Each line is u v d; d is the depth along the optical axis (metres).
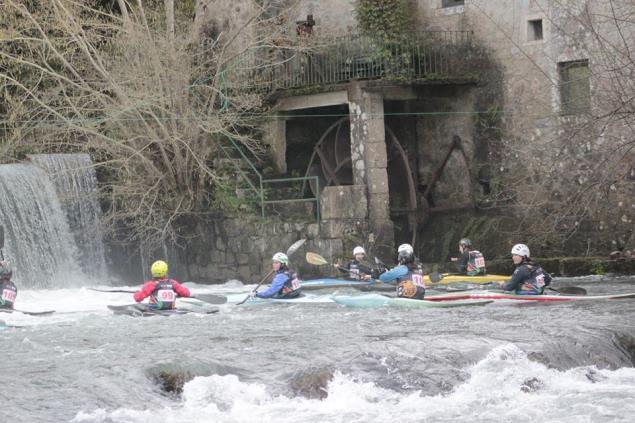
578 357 31.09
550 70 63.47
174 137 65.31
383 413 25.48
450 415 25.30
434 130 70.19
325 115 71.00
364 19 68.00
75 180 68.44
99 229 68.12
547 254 61.81
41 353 32.59
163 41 65.50
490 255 63.81
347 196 63.12
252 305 47.56
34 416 24.45
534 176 63.78
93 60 64.75
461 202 68.75
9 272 45.00
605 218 60.81
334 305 46.75
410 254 46.09
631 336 33.78
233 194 67.31
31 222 64.56
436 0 68.69
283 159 71.44
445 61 67.44
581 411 25.45
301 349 31.73
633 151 54.53
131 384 27.28
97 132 65.00
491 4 66.38
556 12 63.09
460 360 29.64
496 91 66.44
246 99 66.88
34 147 71.25
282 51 69.69
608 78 55.22
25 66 73.44
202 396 26.45
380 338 33.66
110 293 59.59
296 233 64.12
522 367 29.08
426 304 44.97
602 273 58.81
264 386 27.16
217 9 72.25
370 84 64.44
